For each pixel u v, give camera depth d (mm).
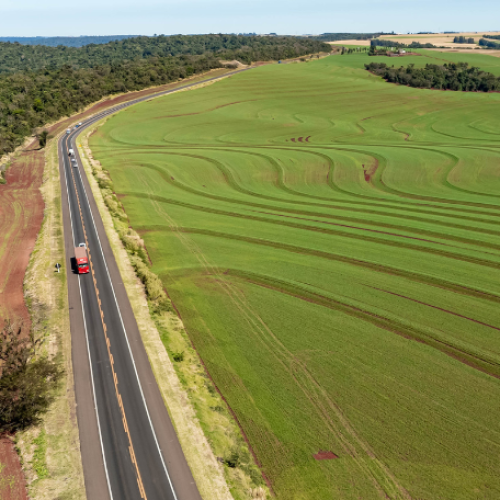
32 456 28266
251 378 36188
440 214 70562
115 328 40844
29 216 67062
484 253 56750
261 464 29000
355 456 29422
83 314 42750
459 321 43312
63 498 25891
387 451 29734
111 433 30219
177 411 32094
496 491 27141
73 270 50719
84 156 98750
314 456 29453
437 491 27219
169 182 85625
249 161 96625
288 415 32625
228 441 30172
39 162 95438
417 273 52094
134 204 74500
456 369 37062
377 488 27438
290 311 45156
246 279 51469
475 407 33188
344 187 84438
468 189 82625
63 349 37844
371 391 34750
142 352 37875
